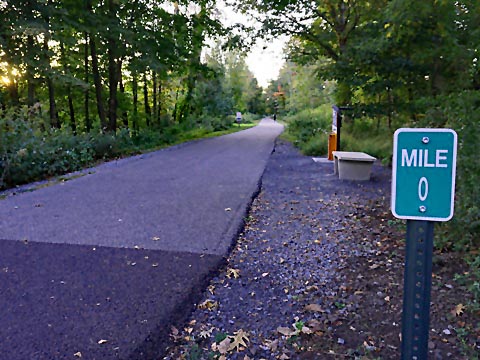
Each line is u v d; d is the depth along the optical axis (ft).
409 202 4.83
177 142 65.10
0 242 14.51
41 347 7.94
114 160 40.14
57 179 28.66
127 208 20.01
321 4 50.31
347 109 41.22
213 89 98.07
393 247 13.85
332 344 8.30
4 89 46.32
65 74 44.29
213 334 8.82
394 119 44.29
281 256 13.65
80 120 67.92
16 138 27.43
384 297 10.28
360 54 38.55
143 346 8.09
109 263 12.53
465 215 12.15
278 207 20.48
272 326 9.13
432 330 8.52
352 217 18.04
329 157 39.52
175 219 17.97
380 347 8.12
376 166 35.04
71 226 16.72
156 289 10.69
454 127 13.71
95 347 7.98
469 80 26.27
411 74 37.88
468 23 26.20
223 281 11.62
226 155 45.93
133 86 70.49
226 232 16.01
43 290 10.53
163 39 53.26
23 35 39.27
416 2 22.44
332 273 12.09
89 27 44.16
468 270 11.13
